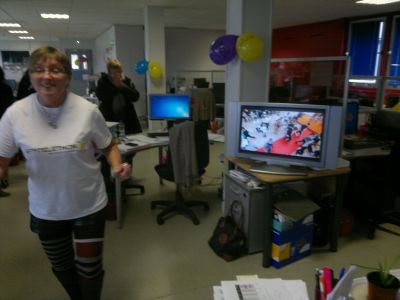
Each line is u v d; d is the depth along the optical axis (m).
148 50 6.71
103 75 3.65
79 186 1.48
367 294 1.02
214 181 4.32
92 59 13.35
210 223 3.13
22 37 12.77
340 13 7.56
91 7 6.46
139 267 2.43
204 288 2.19
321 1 6.06
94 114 1.50
